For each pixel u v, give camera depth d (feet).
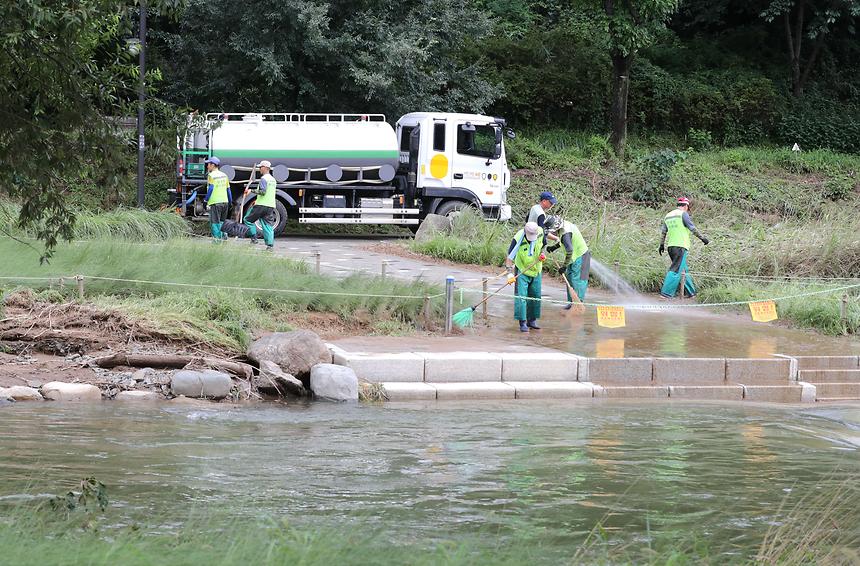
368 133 85.35
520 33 130.41
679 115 130.52
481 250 72.69
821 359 46.93
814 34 136.77
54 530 19.61
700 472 29.30
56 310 42.37
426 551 19.29
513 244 50.24
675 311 60.95
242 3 94.27
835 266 69.00
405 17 101.65
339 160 84.43
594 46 128.57
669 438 34.22
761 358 45.75
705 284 67.00
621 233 75.82
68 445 29.40
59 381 37.17
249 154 82.89
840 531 23.25
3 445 29.01
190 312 43.73
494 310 56.13
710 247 72.43
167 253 52.44
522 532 22.24
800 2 138.92
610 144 120.06
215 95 102.22
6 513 21.16
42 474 25.85
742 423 37.63
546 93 123.54
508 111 123.44
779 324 57.67
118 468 26.99
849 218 79.66
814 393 44.73
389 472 27.89
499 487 26.61
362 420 35.24
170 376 38.50
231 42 95.25
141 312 42.78
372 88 96.99
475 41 123.24
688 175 113.29
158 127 25.66
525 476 27.99
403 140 89.76
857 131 135.33
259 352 40.19
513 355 42.93
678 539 22.22
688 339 50.60
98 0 23.31
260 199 72.13
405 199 88.07
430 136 86.38
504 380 42.06
